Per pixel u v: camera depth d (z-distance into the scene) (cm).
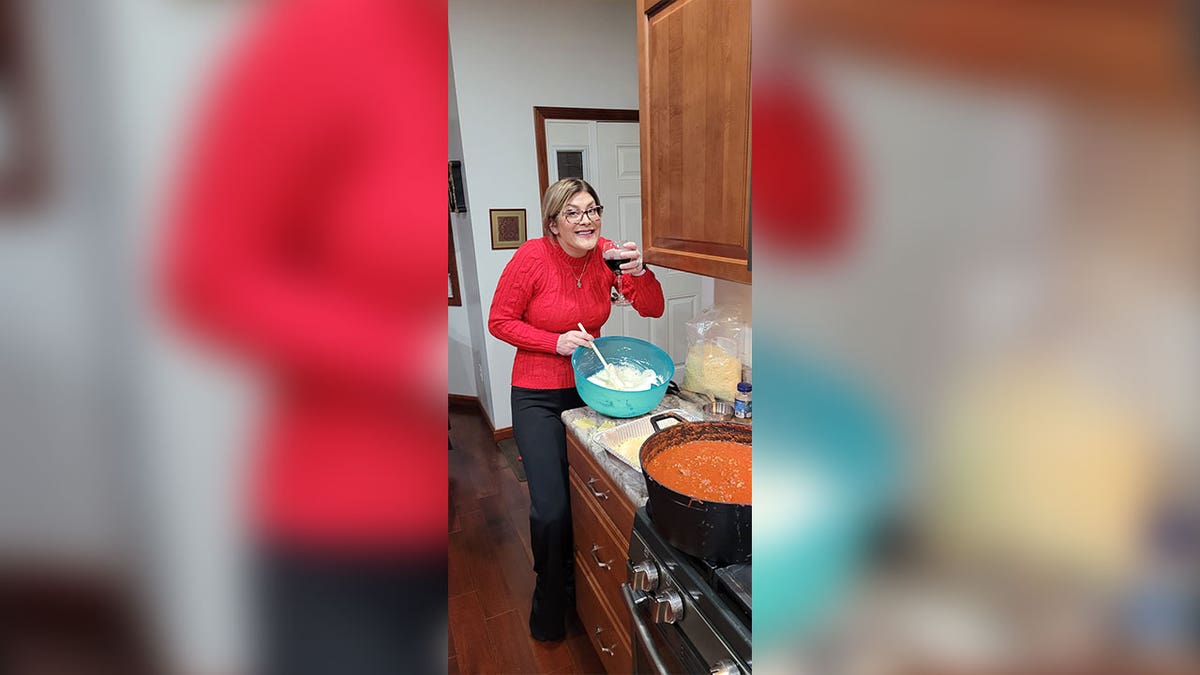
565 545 147
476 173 259
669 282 297
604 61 277
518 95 261
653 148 118
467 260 293
